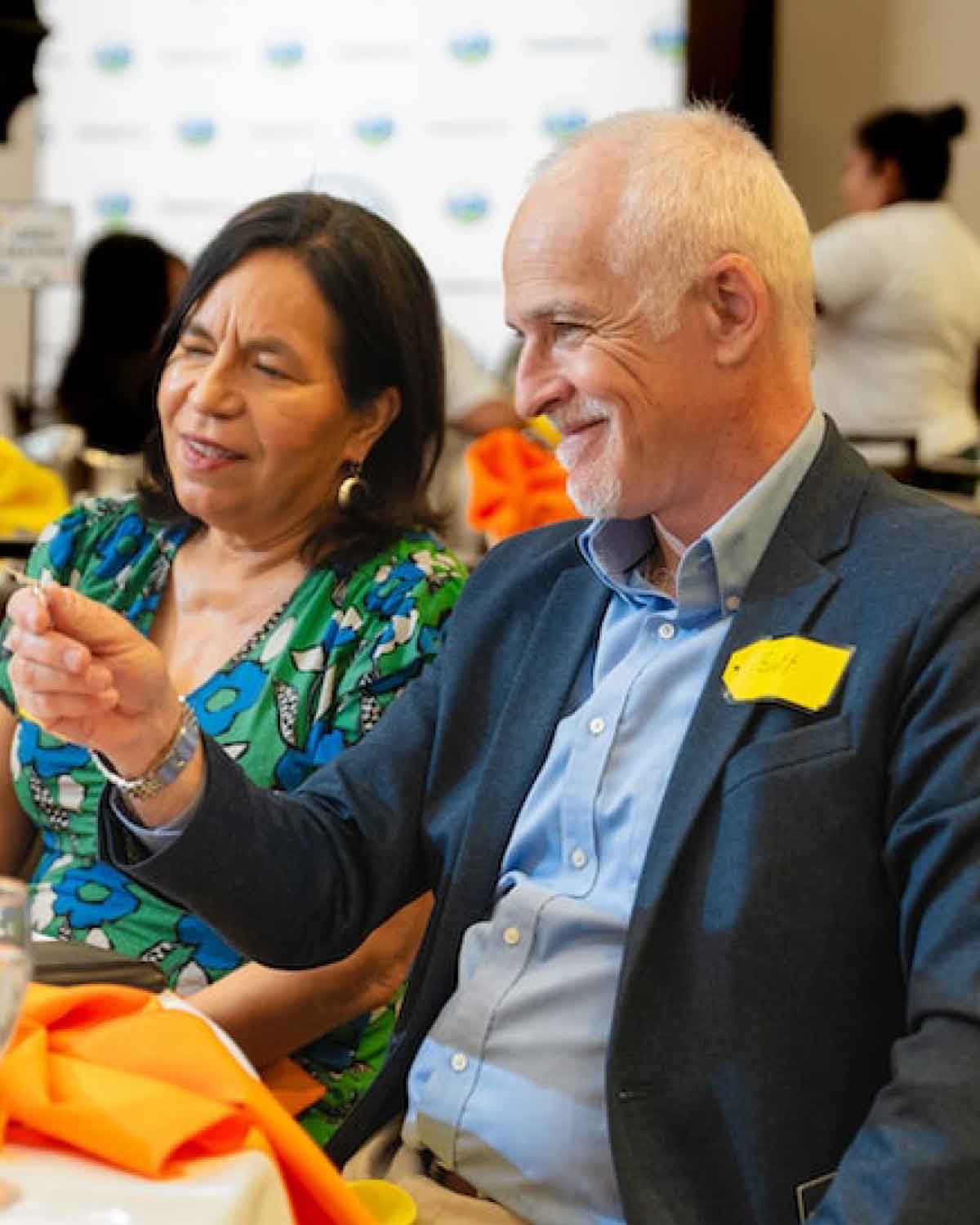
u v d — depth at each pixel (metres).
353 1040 2.61
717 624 2.10
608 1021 2.03
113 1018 1.71
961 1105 1.69
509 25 8.31
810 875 1.88
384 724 2.38
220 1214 1.38
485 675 2.33
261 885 2.16
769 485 2.06
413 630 2.63
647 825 2.05
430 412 2.81
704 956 1.90
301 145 8.55
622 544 2.21
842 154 8.91
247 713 2.63
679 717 2.08
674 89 8.24
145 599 2.83
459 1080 2.09
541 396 2.09
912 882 1.84
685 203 2.02
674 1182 1.88
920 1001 1.77
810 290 2.13
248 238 2.68
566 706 2.22
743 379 2.06
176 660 2.77
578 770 2.13
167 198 8.70
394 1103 2.23
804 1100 1.86
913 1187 1.67
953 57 8.74
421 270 2.80
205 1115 1.48
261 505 2.68
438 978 2.19
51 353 8.85
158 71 8.62
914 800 1.87
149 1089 1.52
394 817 2.30
